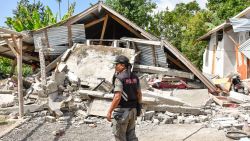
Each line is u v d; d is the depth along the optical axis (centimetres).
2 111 985
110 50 1332
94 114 963
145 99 961
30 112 977
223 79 1502
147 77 1349
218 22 2556
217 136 773
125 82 525
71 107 998
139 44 1452
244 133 771
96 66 1277
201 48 2780
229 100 1200
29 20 2244
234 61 1927
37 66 1798
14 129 826
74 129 845
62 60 1331
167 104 1062
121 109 527
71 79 1185
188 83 1385
